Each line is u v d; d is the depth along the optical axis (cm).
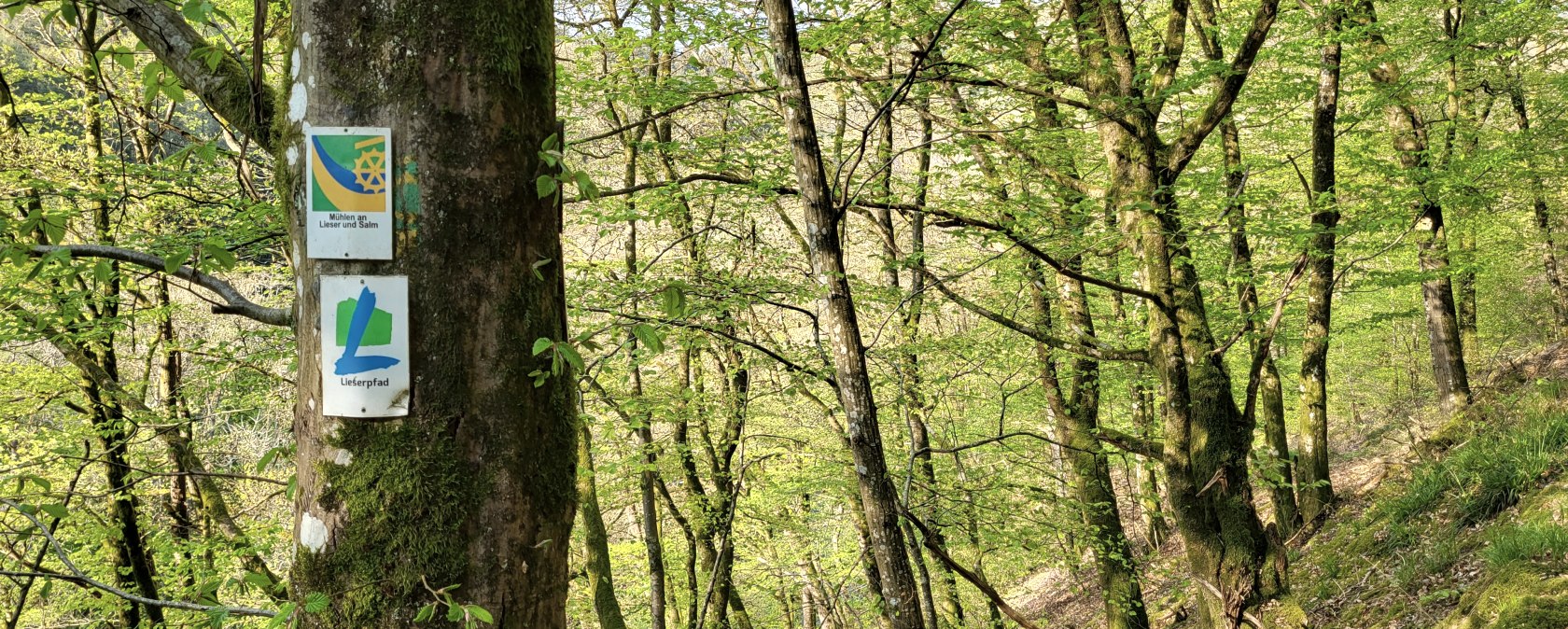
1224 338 811
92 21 502
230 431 888
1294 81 734
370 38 148
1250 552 574
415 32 148
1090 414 905
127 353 756
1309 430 1062
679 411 782
